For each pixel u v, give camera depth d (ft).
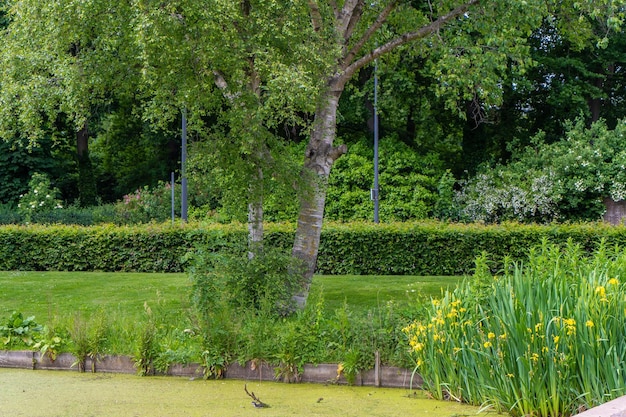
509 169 80.23
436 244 54.08
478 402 20.07
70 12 30.81
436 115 91.86
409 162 88.53
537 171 77.00
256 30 30.04
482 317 20.58
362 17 42.04
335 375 22.98
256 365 23.56
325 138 33.94
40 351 25.57
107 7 31.30
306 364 23.22
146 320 26.35
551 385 18.24
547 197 74.95
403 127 98.78
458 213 82.17
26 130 35.58
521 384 18.63
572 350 18.33
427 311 22.84
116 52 33.55
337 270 54.85
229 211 32.14
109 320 27.09
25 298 41.19
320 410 19.72
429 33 38.63
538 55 86.28
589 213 75.51
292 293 30.35
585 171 73.92
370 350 22.71
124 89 36.11
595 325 18.25
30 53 33.40
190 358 24.14
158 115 33.32
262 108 28.96
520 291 19.95
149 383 23.20
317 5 31.96
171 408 20.08
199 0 27.66
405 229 54.54
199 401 20.84
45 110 35.35
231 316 25.34
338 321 24.70
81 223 85.76
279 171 31.07
